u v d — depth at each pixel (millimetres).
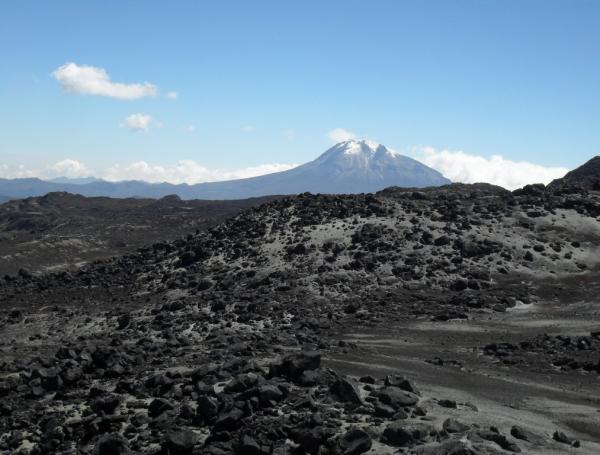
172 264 72625
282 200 86188
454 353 39938
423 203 79500
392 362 36281
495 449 20250
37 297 69938
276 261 65375
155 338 45125
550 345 40938
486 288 57438
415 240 67125
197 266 69062
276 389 24625
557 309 51938
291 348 38312
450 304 53406
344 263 63125
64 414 26562
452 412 24875
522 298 54531
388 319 49688
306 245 68000
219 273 65125
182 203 191000
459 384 31766
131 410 25797
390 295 55375
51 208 184750
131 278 71938
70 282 75250
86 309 61625
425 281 58719
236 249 70438
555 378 34469
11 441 24484
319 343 40000
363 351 39156
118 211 179750
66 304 65062
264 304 53375
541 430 23781
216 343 39625
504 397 29672
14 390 31156
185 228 147250
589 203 78875
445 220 72688
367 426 22109
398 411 23656
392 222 72000
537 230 71625
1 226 167875
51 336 53562
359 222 73062
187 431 22000
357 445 20172
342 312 51844
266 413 23297
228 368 29219
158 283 67438
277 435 21281
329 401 24703
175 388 27516
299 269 62500
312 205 81312
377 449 20312
